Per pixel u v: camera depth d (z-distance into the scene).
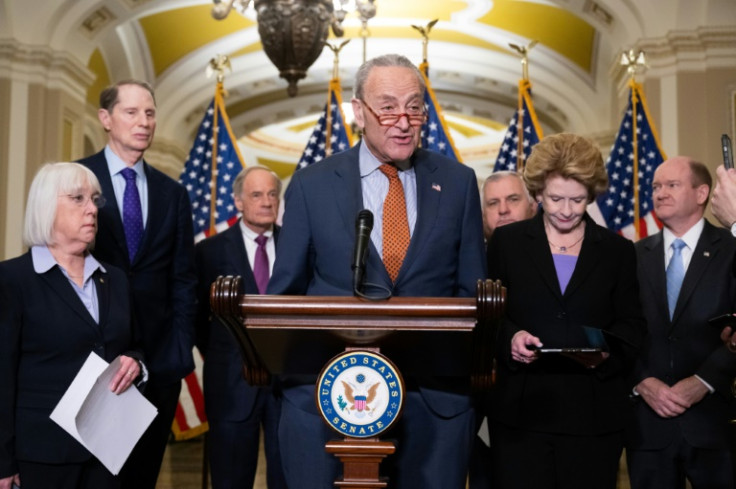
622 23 11.12
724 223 3.23
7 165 11.18
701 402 3.68
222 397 4.62
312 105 17.09
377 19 14.41
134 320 3.63
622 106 11.54
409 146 2.71
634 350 3.21
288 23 8.71
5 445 3.12
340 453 2.34
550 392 3.19
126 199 4.01
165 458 9.13
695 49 10.52
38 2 11.41
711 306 3.74
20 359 3.24
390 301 2.26
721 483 3.66
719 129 10.42
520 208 4.35
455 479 2.71
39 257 3.30
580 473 3.14
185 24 14.16
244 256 4.93
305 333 2.30
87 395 3.16
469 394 2.76
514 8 13.73
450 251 2.82
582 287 3.26
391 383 2.32
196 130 16.52
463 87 16.50
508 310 3.34
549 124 16.62
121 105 4.00
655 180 3.93
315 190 2.85
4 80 11.21
